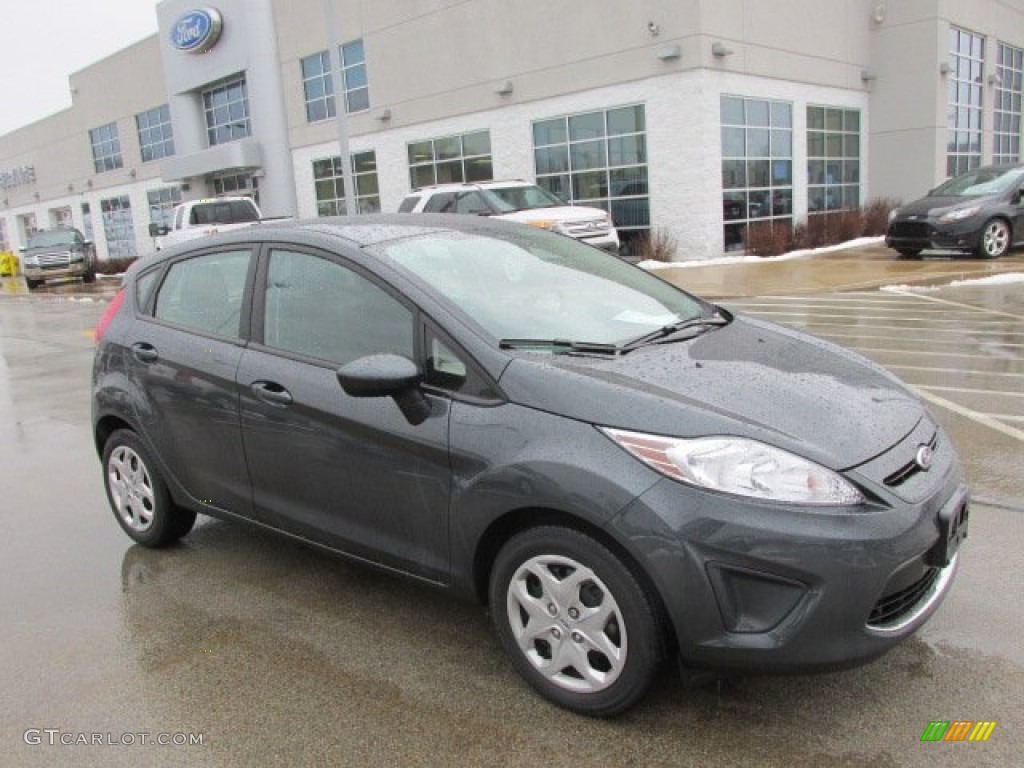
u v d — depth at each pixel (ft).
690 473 8.96
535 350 10.70
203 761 9.62
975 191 54.08
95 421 15.93
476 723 10.00
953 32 78.79
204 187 107.34
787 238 64.34
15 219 159.63
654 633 9.24
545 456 9.57
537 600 10.09
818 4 70.18
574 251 14.23
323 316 12.19
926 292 42.73
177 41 102.37
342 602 13.24
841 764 8.98
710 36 59.00
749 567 8.74
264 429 12.53
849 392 10.55
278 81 92.79
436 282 11.57
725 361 11.00
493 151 72.49
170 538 15.52
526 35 67.97
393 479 11.05
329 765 9.44
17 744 10.12
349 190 59.47
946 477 10.02
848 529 8.70
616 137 64.03
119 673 11.55
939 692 10.08
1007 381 24.48
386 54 79.66
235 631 12.51
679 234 61.67
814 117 71.56
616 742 9.51
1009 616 11.62
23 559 15.57
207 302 13.98
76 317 61.82
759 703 10.04
